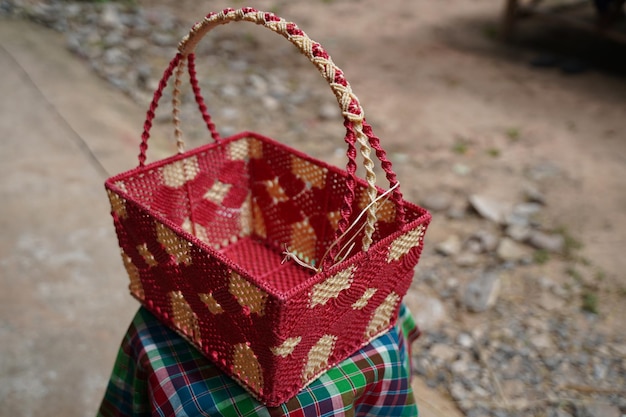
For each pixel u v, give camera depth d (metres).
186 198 1.54
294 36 1.03
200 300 1.14
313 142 3.76
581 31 5.69
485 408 2.08
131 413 1.38
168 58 4.65
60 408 1.98
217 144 1.55
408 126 4.04
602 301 2.55
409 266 1.21
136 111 3.82
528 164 3.61
